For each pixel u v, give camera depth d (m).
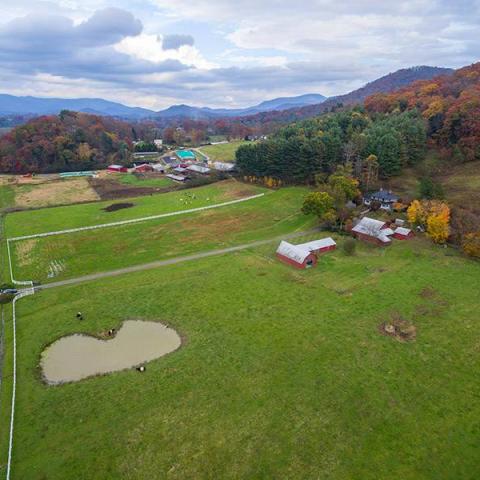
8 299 66.44
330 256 80.19
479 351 49.62
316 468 34.94
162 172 181.88
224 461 35.91
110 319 59.06
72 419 41.22
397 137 125.00
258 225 100.94
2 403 44.03
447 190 106.44
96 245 90.12
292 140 134.62
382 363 47.81
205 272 73.88
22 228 103.19
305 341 52.16
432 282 67.25
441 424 39.12
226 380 45.78
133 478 34.72
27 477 35.12
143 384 45.72
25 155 188.62
